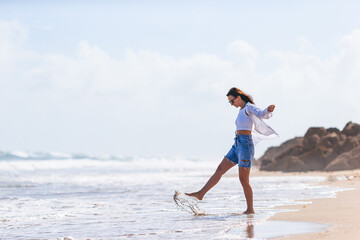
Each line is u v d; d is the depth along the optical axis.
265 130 8.76
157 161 65.88
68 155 64.12
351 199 10.02
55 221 8.07
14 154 59.38
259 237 5.84
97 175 26.66
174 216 8.41
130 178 22.97
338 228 6.25
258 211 8.65
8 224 7.76
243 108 8.86
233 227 6.73
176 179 21.53
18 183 18.78
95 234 6.57
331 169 24.45
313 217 7.46
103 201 11.47
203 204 10.21
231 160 8.88
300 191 12.80
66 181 20.28
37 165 41.06
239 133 8.80
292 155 28.27
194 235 6.22
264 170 28.67
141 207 10.07
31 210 9.74
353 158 24.19
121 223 7.63
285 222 7.08
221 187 15.41
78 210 9.64
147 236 6.29
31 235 6.62
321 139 27.39
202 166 54.06
